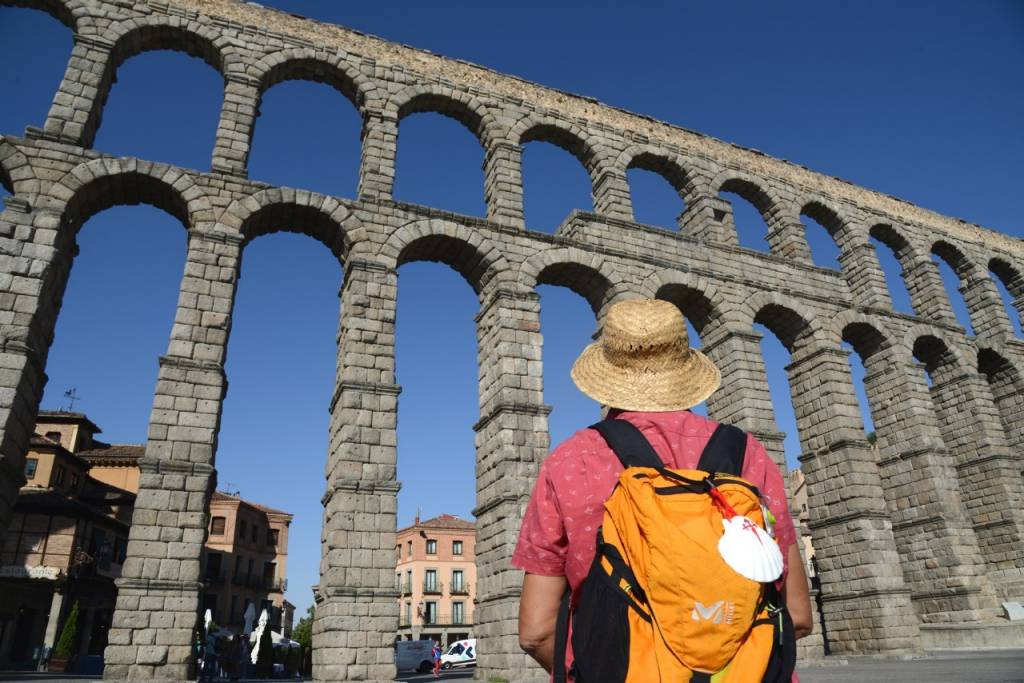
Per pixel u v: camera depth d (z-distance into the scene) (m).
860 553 27.53
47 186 21.47
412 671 54.56
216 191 23.44
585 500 2.47
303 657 41.38
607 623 2.11
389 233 25.16
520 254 26.78
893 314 34.78
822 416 30.55
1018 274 43.97
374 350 23.06
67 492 47.81
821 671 20.53
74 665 34.91
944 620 29.52
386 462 21.38
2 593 38.03
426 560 86.38
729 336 29.36
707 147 34.94
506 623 20.28
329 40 28.19
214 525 64.06
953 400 36.44
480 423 24.72
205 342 21.11
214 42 26.05
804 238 35.09
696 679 2.00
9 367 18.89
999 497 33.75
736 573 1.98
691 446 2.57
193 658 17.78
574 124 31.78
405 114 28.84
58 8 24.58
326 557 20.56
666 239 30.34
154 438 19.33
